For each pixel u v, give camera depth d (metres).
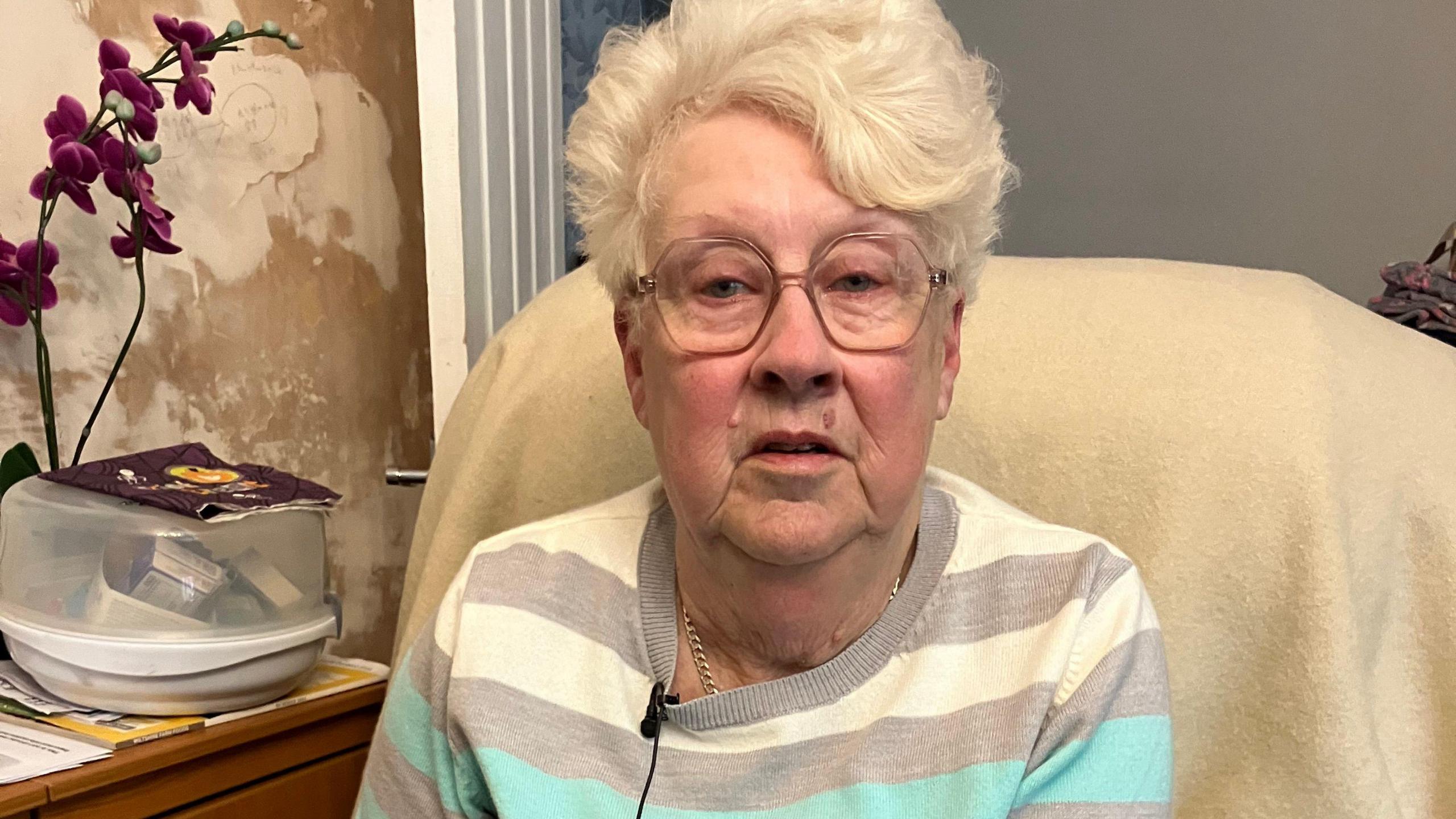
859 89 0.71
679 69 0.75
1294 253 2.06
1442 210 1.94
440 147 1.51
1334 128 2.01
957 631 0.76
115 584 0.96
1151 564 0.90
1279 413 0.90
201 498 0.98
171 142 1.37
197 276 1.41
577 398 1.15
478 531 1.17
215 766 0.97
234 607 1.00
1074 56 2.20
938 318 0.75
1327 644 0.82
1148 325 0.99
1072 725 0.68
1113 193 2.19
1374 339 0.97
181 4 1.38
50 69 1.24
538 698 0.79
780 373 0.67
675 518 0.88
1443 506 0.86
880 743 0.72
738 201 0.70
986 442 0.98
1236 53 2.07
